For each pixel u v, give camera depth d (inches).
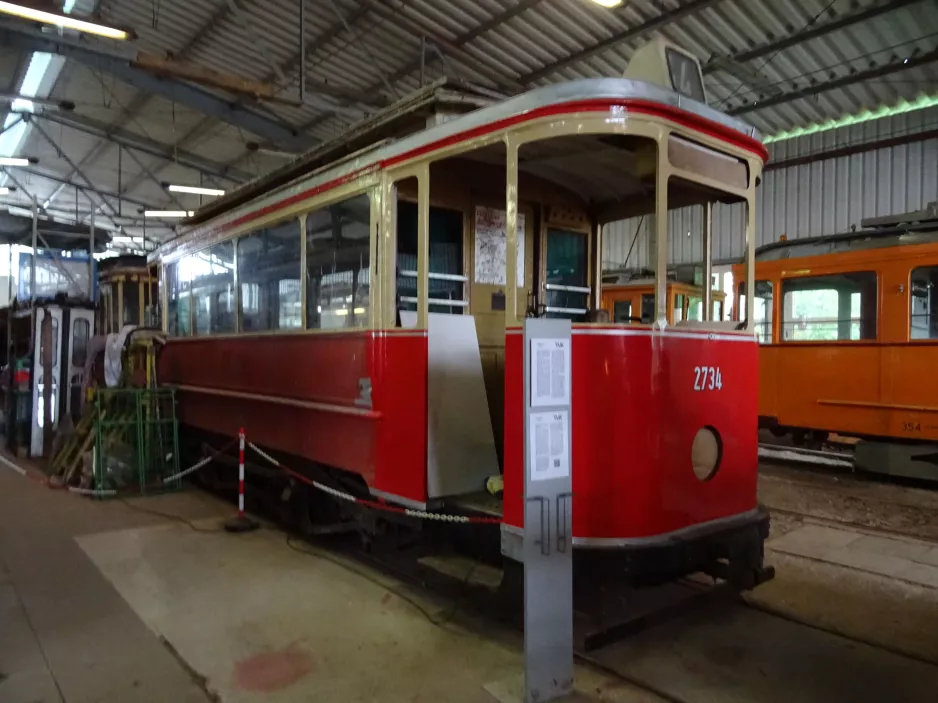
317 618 163.6
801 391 368.8
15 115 673.0
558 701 124.9
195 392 303.3
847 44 398.6
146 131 705.0
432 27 428.1
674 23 383.9
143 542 228.2
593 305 213.5
